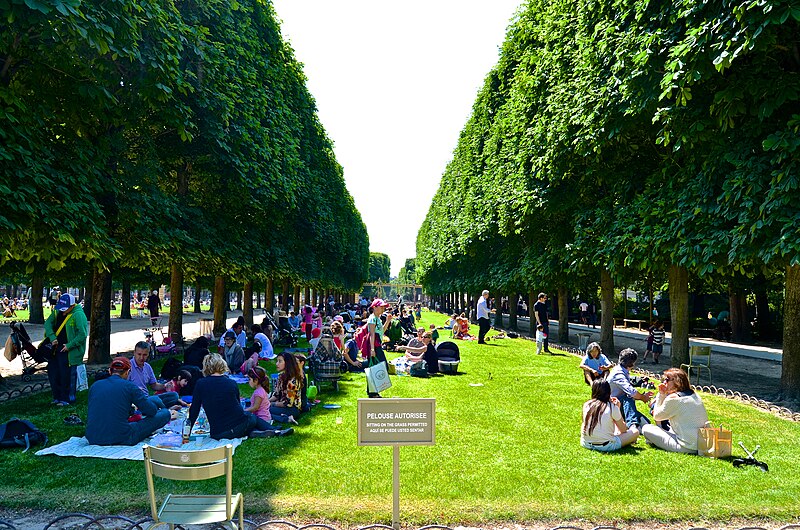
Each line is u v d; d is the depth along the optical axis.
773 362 18.64
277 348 19.61
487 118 30.67
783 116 9.14
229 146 15.73
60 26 7.62
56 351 9.66
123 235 12.35
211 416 7.36
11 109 7.98
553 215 18.12
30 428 7.17
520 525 4.90
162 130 14.16
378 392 10.06
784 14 7.36
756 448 6.64
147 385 9.77
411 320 23.34
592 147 13.41
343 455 6.76
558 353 19.06
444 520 4.94
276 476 5.93
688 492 5.61
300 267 29.69
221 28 15.87
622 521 4.99
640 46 10.58
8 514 5.01
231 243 17.88
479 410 9.48
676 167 12.06
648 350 18.25
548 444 7.40
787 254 8.73
